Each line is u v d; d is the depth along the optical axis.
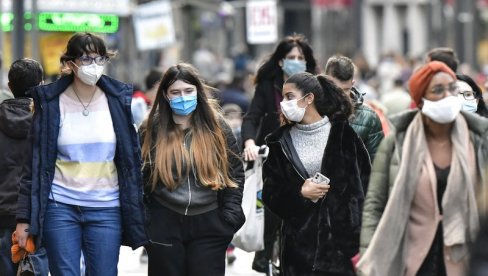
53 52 38.50
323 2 107.12
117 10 38.81
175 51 57.66
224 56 105.56
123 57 54.84
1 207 18.31
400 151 15.22
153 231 17.20
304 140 17.56
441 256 15.02
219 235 17.31
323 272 17.33
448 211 14.92
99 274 16.72
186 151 17.19
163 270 17.28
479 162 15.02
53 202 16.61
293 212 17.48
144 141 17.47
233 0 79.56
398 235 14.97
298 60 21.53
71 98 16.70
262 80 21.75
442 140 15.16
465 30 82.19
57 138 16.61
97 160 16.67
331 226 17.31
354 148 17.38
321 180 17.06
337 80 19.61
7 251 18.55
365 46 126.25
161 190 17.20
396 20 124.38
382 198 15.42
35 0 33.12
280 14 122.81
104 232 16.70
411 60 61.19
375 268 14.92
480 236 9.62
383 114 24.88
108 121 16.72
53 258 16.66
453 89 14.92
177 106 17.23
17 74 18.58
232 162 17.58
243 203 19.62
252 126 21.56
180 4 61.00
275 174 17.59
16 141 18.33
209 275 17.22
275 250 19.89
